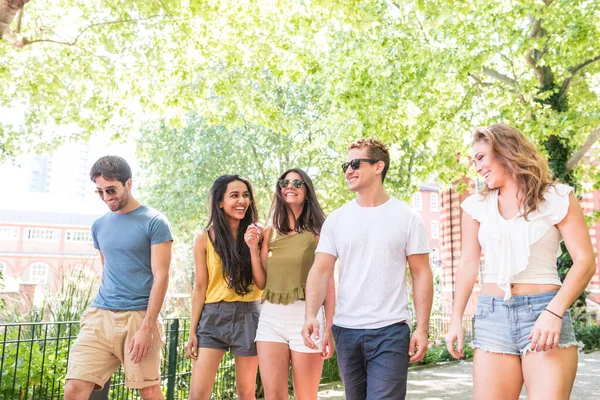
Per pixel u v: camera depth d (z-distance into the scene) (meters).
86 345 3.71
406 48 12.54
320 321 3.82
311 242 3.91
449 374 11.08
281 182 3.95
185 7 9.84
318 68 10.80
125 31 10.04
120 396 5.42
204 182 21.22
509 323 2.56
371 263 3.11
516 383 2.56
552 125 12.19
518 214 2.61
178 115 11.03
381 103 12.91
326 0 8.11
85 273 6.23
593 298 25.09
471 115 13.95
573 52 11.93
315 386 3.81
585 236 2.50
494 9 11.80
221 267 4.08
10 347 5.01
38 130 10.63
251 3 9.69
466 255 2.87
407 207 3.25
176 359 5.77
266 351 3.77
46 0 10.50
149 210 3.94
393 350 2.97
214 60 10.45
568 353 2.42
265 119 10.57
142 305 3.80
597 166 16.94
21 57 10.16
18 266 52.00
